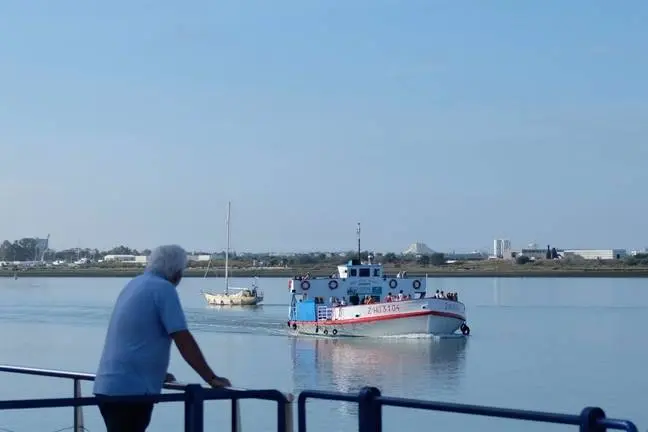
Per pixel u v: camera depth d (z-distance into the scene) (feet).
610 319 320.50
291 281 244.63
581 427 23.08
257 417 93.04
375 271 242.99
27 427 66.28
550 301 444.96
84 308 390.21
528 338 243.81
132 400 27.07
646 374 171.63
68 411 75.87
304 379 167.63
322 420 106.42
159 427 76.48
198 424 27.48
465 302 440.86
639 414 128.67
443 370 178.29
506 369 179.42
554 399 143.33
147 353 28.60
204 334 252.62
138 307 28.76
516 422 100.22
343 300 241.76
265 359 196.44
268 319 318.24
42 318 323.98
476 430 96.58
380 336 231.50
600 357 200.54
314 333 242.17
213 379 28.86
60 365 186.60
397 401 26.73
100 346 223.30
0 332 262.47
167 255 30.01
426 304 226.79
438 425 101.60
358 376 171.01
